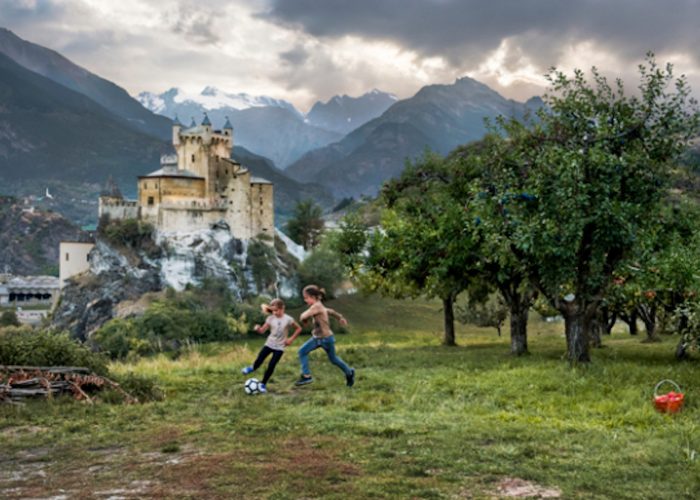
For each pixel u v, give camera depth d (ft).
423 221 102.01
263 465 27.91
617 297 81.15
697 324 66.85
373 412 41.45
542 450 30.55
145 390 50.01
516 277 87.30
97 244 496.23
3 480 26.84
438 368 66.80
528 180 73.77
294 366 69.67
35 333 53.62
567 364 64.34
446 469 27.50
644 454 29.53
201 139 501.56
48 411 41.29
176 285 465.06
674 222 77.46
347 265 122.42
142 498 23.88
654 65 70.95
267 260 506.48
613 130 71.00
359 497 23.67
